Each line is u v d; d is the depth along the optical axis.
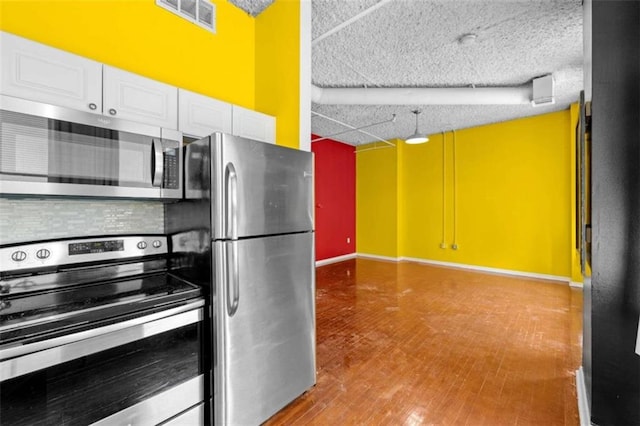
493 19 2.58
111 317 1.26
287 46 2.34
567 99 4.43
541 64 3.36
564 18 2.57
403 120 5.33
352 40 2.88
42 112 1.28
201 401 1.55
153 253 1.89
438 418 1.82
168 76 2.09
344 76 3.65
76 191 1.37
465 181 6.00
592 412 1.59
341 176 7.05
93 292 1.48
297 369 1.93
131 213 1.93
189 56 2.21
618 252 1.53
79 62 1.50
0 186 1.18
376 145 7.14
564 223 4.97
